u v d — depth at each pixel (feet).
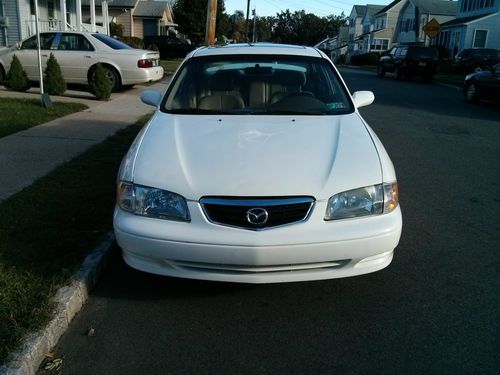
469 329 10.38
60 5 74.64
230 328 10.39
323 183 10.26
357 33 246.88
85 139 25.32
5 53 45.88
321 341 9.98
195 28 159.53
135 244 10.29
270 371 9.10
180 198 10.16
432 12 169.68
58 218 14.56
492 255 13.87
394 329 10.38
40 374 8.94
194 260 10.07
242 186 10.08
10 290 10.60
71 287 10.89
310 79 15.39
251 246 9.82
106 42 45.91
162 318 10.72
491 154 26.73
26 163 20.36
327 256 10.11
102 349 9.67
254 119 13.23
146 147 11.65
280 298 11.53
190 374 9.02
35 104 35.55
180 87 15.02
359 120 13.51
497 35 131.03
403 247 14.33
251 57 15.90
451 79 82.43
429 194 19.47
